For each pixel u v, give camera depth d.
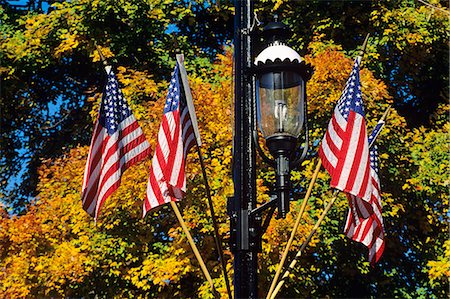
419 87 23.72
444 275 19.36
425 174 19.50
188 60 21.41
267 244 16.11
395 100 23.23
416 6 21.50
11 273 17.27
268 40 8.89
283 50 8.65
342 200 17.56
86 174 10.05
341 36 21.55
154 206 9.09
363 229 10.78
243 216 8.09
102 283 17.89
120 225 17.67
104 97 10.16
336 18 21.28
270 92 8.46
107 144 9.90
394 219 19.81
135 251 17.62
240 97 8.56
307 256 18.00
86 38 20.58
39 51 21.30
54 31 21.17
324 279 19.31
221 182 16.70
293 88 8.51
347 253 19.17
